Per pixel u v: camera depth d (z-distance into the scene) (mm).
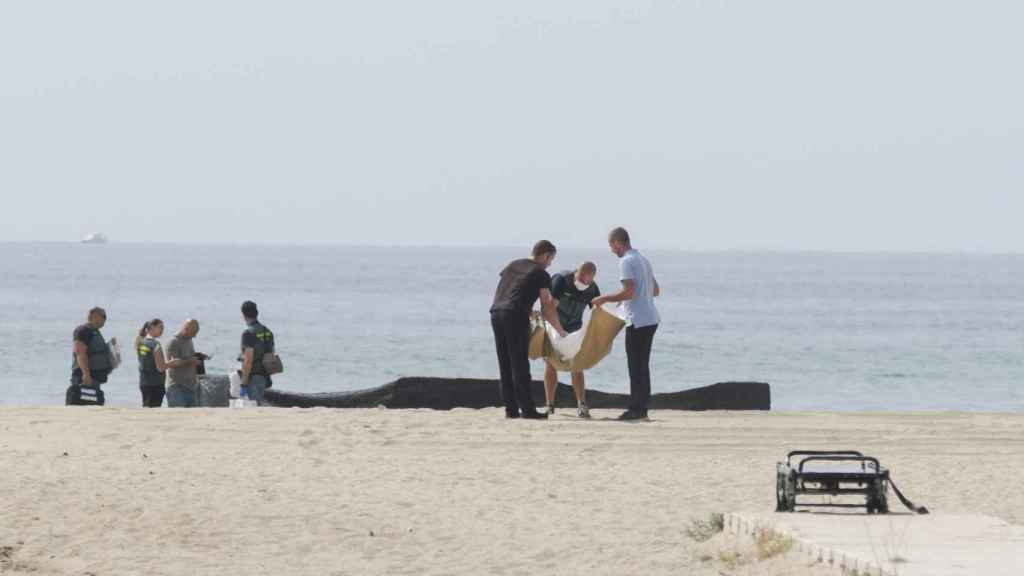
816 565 33094
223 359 177625
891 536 34469
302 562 37719
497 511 45062
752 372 174375
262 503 46062
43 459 55375
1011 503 46938
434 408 83188
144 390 81125
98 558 37719
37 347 196625
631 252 68312
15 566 36344
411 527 42344
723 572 35406
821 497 45062
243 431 63938
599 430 64250
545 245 68875
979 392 151250
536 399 81062
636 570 36438
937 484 51250
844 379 166375
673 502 46844
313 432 63625
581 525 42594
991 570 30125
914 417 72562
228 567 36969
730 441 61875
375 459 56281
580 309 71188
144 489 48156
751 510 43469
